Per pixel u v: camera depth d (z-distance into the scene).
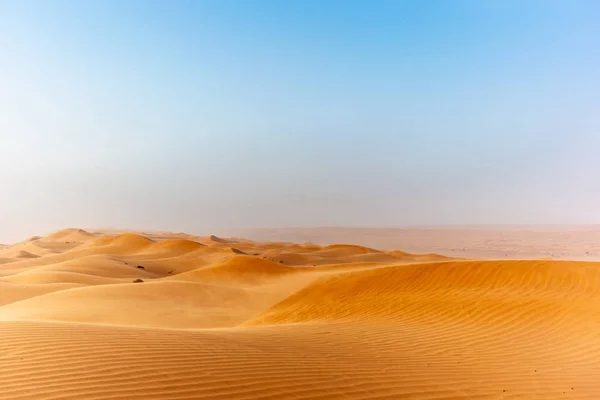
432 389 8.14
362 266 70.44
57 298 35.34
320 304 19.38
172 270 79.38
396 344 11.77
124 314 30.48
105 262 71.25
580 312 14.30
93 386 6.51
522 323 13.95
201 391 6.70
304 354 9.52
